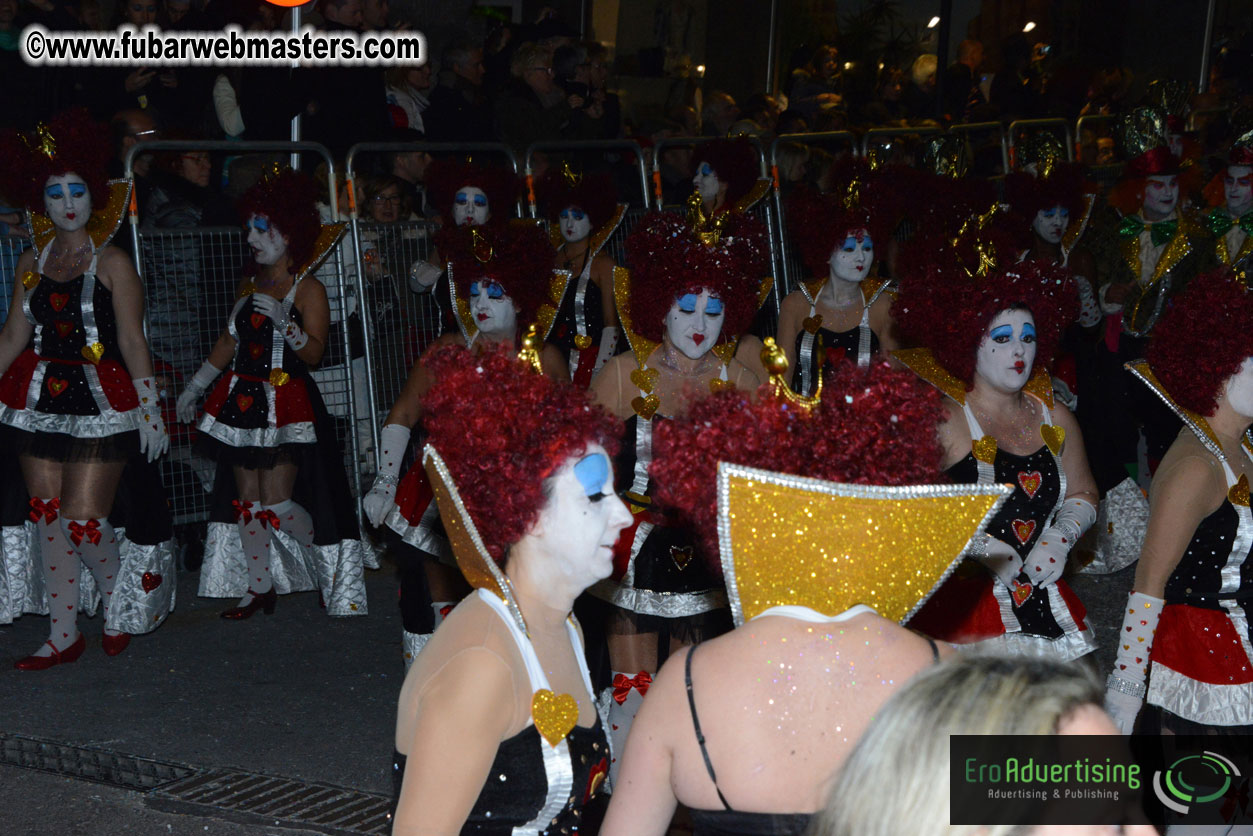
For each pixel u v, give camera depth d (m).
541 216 7.66
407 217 7.63
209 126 7.97
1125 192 7.69
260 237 5.86
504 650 2.19
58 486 5.50
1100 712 1.46
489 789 2.20
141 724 4.98
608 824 2.15
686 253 4.18
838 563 2.11
